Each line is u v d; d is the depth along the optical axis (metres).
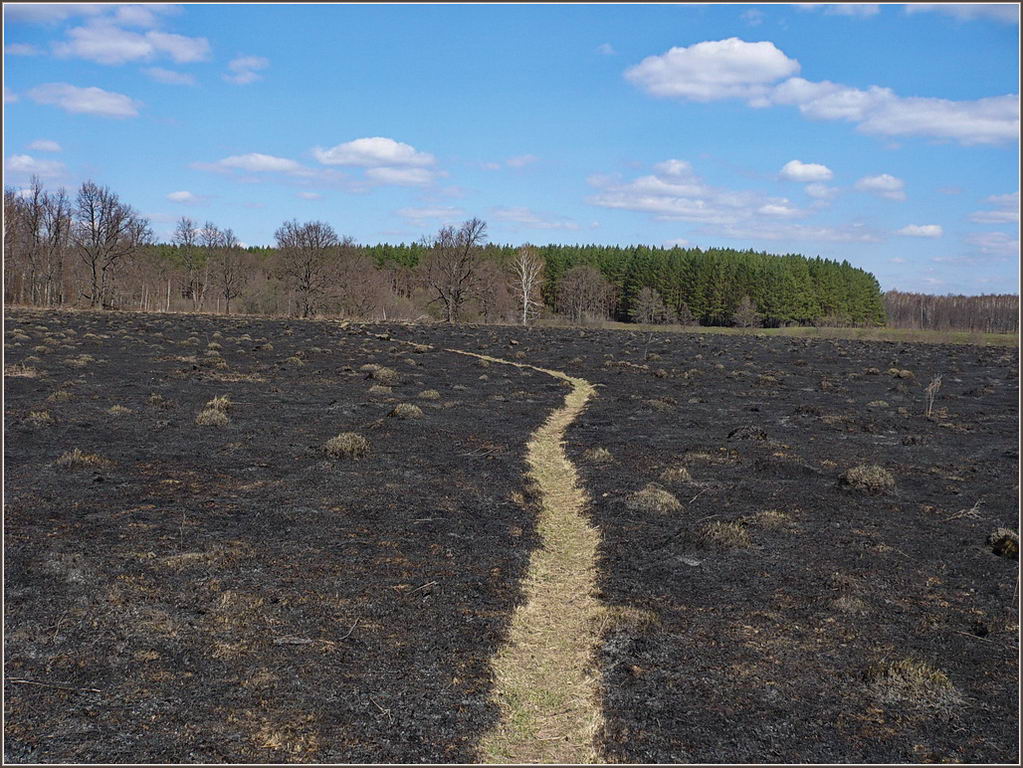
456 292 104.00
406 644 9.55
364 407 26.09
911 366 46.75
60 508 13.69
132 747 7.27
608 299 145.38
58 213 95.06
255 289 107.31
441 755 7.43
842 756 7.56
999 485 17.61
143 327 54.81
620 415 26.56
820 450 21.11
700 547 13.25
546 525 14.73
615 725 8.03
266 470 17.14
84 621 9.60
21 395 24.62
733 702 8.50
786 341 69.56
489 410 26.84
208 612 10.08
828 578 11.95
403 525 13.91
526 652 9.64
